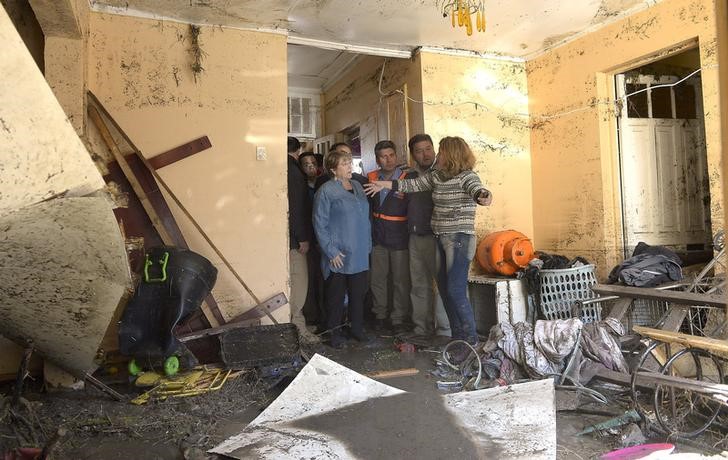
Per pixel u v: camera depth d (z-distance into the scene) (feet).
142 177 12.39
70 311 7.77
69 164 5.38
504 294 13.33
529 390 8.46
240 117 13.35
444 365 11.10
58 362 9.43
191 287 9.63
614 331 9.75
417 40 14.99
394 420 7.68
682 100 15.07
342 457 6.70
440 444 6.89
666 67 14.98
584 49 14.53
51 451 6.43
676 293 9.75
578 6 13.00
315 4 12.50
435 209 12.17
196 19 13.00
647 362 8.99
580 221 14.80
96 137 12.02
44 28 10.32
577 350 9.29
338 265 12.90
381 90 17.69
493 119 16.08
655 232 14.43
